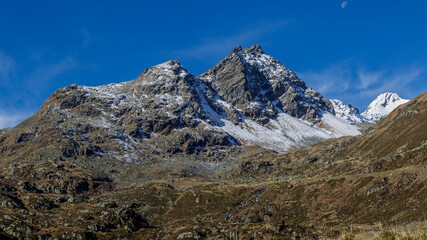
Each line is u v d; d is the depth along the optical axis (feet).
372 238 71.61
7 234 459.32
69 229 499.51
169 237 476.13
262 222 515.50
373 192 445.37
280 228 360.28
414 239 60.75
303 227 364.58
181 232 473.67
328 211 478.59
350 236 82.99
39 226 511.81
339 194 509.76
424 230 61.67
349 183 525.34
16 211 568.41
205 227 475.31
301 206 536.42
